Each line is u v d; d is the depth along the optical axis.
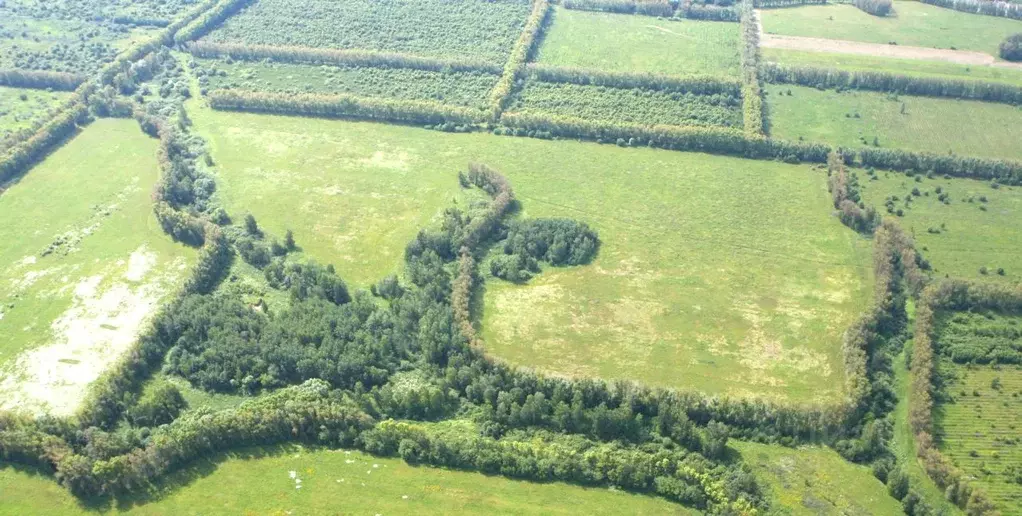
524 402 171.38
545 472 157.12
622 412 165.62
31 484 156.38
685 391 171.00
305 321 188.12
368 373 177.12
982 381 176.25
